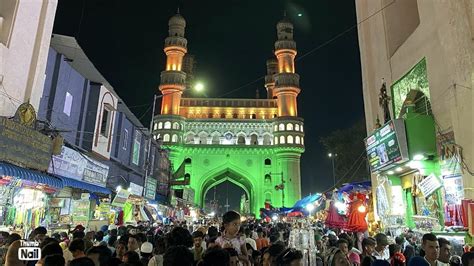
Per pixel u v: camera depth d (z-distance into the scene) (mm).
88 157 13875
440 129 9859
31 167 9273
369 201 14500
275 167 54312
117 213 15961
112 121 16406
